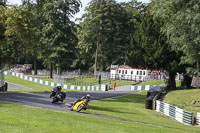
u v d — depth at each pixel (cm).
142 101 3994
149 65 4325
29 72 10138
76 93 4481
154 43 4122
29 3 3950
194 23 2433
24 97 3056
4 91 3772
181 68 3984
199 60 2812
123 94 4762
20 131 1102
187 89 4144
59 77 6556
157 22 4144
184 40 2658
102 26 9144
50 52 7675
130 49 4562
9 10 3353
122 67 8200
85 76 8244
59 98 2723
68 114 1914
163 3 2747
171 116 2798
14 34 3453
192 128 2130
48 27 7362
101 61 9638
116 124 1673
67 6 7650
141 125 1805
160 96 3597
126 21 9412
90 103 3219
